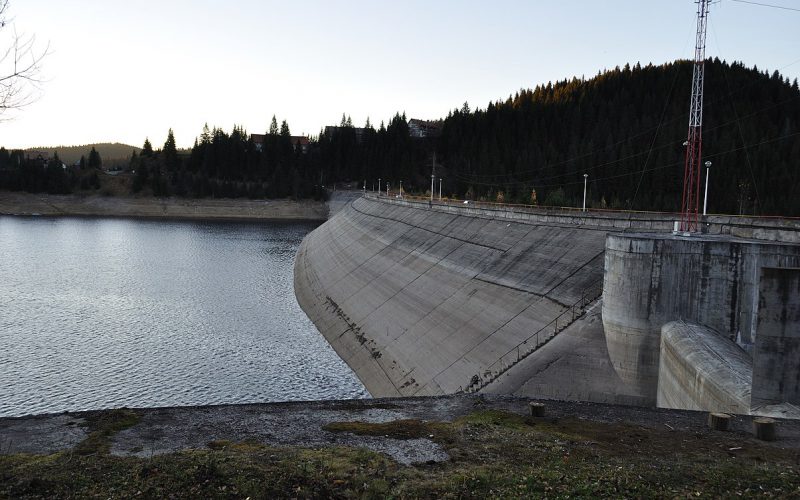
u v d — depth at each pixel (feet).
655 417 61.36
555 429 57.36
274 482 44.04
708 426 58.29
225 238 450.71
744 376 70.38
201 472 45.21
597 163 486.79
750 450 51.65
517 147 591.78
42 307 207.31
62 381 137.39
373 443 53.47
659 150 433.48
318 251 320.70
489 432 56.29
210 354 161.58
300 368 153.58
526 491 43.55
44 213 635.66
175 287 249.55
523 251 168.66
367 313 187.73
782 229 104.94
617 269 99.35
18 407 121.90
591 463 48.83
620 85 621.72
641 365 97.14
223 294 239.91
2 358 152.35
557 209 253.44
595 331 112.16
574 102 628.69
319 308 214.69
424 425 58.23
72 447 51.11
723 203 363.35
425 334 154.61
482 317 146.41
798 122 469.57
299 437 54.70
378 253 248.73
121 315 199.62
